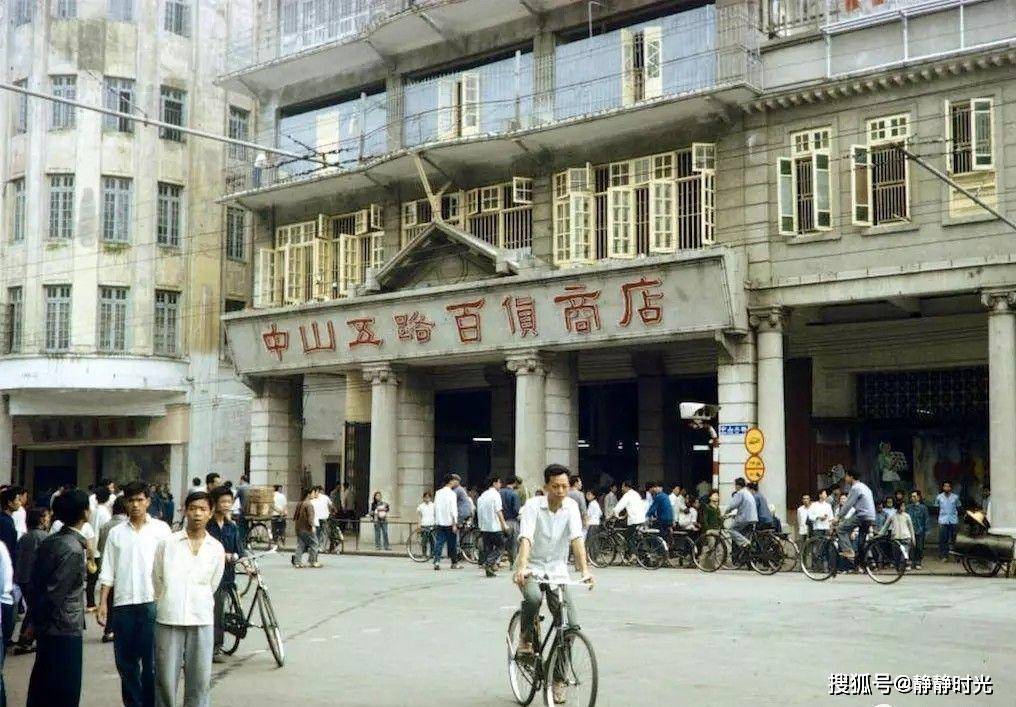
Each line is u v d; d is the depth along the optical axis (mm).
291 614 15617
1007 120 21547
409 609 15867
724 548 22000
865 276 22938
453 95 29547
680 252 24266
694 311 24469
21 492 13055
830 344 26328
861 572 20656
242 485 31484
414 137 30312
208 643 7977
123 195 38250
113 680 10656
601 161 27141
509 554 23656
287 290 33562
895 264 22688
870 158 23016
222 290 39844
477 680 10156
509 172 29016
